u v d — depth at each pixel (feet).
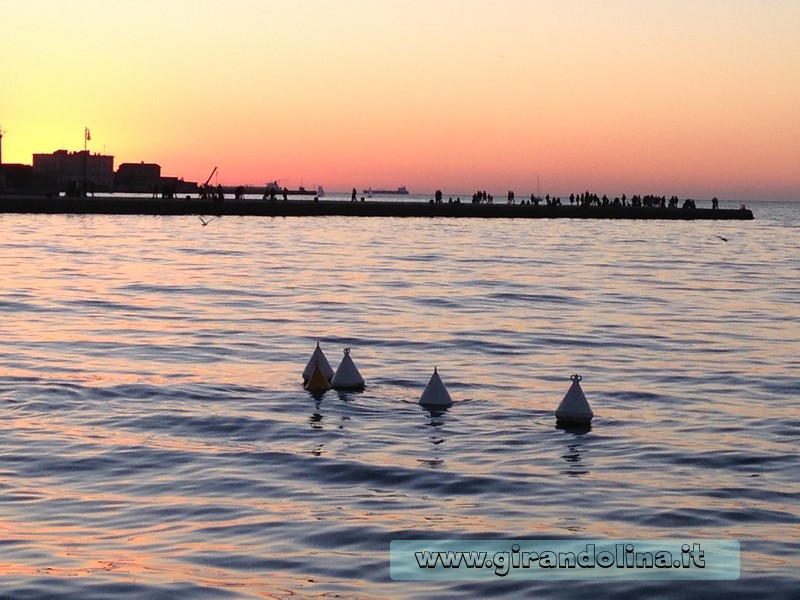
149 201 363.76
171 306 115.75
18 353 83.66
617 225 371.15
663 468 52.90
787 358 89.56
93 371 76.59
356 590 36.11
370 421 63.10
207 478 49.62
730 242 287.69
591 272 173.37
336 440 57.88
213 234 256.11
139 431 59.00
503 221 380.37
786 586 36.91
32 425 59.67
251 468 51.62
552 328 105.29
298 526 42.68
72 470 50.52
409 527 42.78
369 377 77.46
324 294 130.00
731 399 71.61
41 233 241.55
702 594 36.22
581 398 63.72
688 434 60.80
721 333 104.63
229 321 104.88
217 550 39.75
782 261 213.87
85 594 35.12
